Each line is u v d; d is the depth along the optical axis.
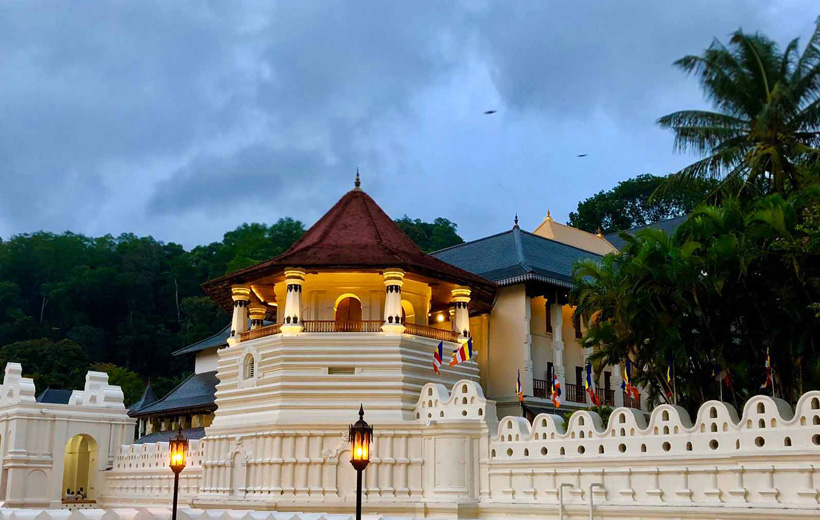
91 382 54.62
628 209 97.81
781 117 35.38
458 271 42.16
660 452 28.95
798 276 29.14
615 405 53.72
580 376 53.31
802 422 25.73
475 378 42.06
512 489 33.16
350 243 41.31
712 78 37.41
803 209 30.81
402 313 40.88
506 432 33.97
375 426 36.41
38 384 90.69
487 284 42.81
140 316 114.69
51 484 50.34
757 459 26.27
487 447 34.50
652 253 31.97
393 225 44.62
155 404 66.44
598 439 30.81
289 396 37.91
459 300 42.22
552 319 51.41
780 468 25.80
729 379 33.41
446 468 34.59
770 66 36.25
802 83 36.16
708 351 33.97
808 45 36.22
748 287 31.88
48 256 121.81
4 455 50.34
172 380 102.31
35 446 50.44
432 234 124.06
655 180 96.00
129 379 95.94
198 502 39.91
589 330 39.22
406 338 38.47
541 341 50.78
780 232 29.83
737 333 34.25
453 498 33.97
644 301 32.38
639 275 32.19
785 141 35.97
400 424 36.31
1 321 111.38
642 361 37.53
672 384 33.75
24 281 121.50
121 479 51.25
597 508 29.81
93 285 113.25
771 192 37.47
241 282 42.16
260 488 37.28
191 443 45.66
